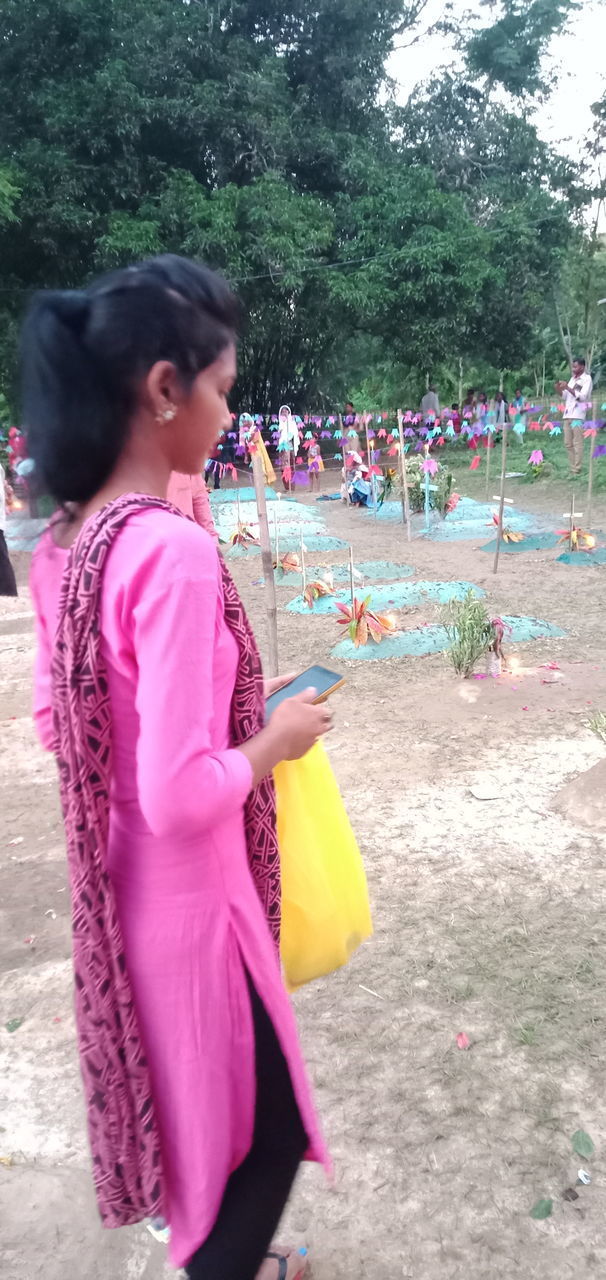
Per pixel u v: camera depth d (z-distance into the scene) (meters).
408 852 3.63
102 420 1.25
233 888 1.35
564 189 23.41
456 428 20.17
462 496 14.97
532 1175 2.10
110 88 17.31
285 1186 1.44
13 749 5.12
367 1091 2.39
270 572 4.90
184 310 1.24
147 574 1.16
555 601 7.77
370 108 21.70
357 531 12.34
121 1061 1.32
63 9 17.33
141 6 18.03
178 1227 1.41
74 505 1.36
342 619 6.64
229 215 17.56
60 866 3.77
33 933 3.27
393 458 18.66
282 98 19.31
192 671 1.15
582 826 3.73
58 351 1.23
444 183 22.58
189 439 1.33
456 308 19.55
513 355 22.36
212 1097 1.34
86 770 1.23
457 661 5.76
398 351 20.42
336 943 1.73
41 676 1.48
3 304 18.62
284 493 17.17
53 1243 2.01
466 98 23.11
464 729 4.93
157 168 18.48
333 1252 1.94
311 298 19.39
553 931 3.03
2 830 4.14
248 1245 1.40
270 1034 1.40
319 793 1.71
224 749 1.31
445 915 3.16
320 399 23.70
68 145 17.66
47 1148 2.29
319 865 1.69
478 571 9.19
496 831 3.75
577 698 5.29
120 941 1.29
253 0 19.66
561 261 22.30
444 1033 2.59
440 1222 2.00
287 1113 1.44
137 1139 1.35
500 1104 2.32
